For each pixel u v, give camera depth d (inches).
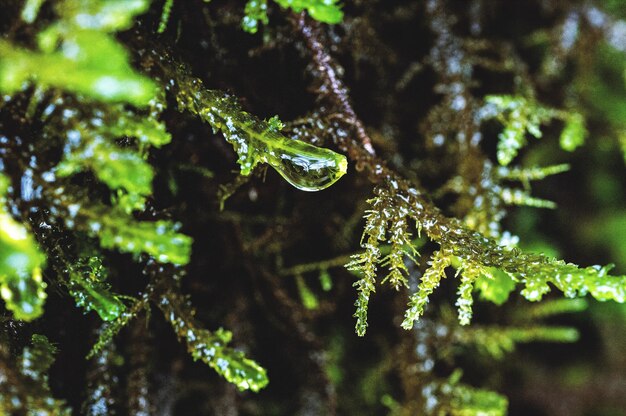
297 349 4.2
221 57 3.6
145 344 3.7
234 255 4.0
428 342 4.2
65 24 2.7
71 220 2.9
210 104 3.2
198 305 4.0
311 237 4.1
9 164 2.9
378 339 4.4
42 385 3.0
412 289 4.1
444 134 4.2
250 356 4.1
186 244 2.9
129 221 2.9
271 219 4.0
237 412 4.1
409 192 3.4
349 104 3.5
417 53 4.2
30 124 3.0
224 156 3.7
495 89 4.4
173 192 3.6
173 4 3.4
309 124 3.5
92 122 2.9
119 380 3.6
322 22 3.6
